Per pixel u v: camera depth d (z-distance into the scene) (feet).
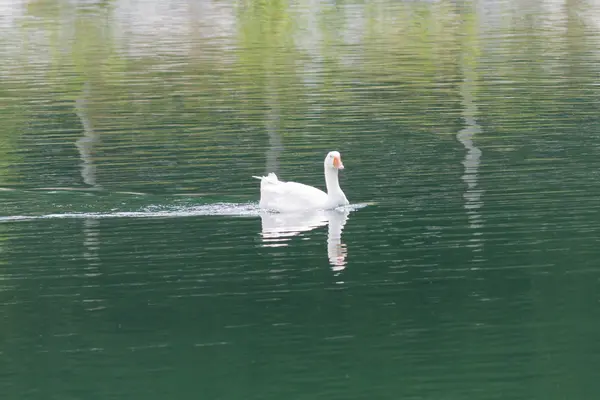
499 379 39.70
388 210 61.82
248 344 43.29
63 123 89.35
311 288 49.29
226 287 49.62
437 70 110.63
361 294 48.37
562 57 116.16
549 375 40.01
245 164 73.87
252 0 178.81
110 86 106.42
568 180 67.10
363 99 96.12
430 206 62.34
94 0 181.88
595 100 92.38
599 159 72.23
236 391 39.14
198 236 57.57
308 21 154.20
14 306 47.98
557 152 74.54
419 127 84.12
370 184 67.92
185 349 42.98
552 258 52.70
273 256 53.88
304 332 44.32
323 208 62.34
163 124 87.92
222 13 164.45
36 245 56.54
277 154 76.84
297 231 58.13
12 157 77.56
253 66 116.57
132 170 72.64
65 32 146.92
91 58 124.47
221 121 88.38
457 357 41.70
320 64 116.78
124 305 47.80
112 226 59.88
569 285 48.98
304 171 72.43
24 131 86.48
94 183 69.36
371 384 39.37
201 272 51.70
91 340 44.09
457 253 53.78
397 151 76.28
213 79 108.88
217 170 72.43
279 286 49.70
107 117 91.50
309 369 40.98
